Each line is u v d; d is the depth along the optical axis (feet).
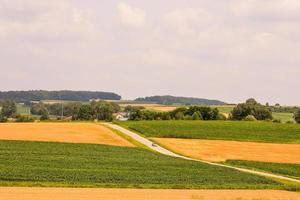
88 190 159.33
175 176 202.69
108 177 190.39
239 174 217.36
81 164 227.61
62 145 309.42
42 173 191.62
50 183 170.09
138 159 260.42
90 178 185.68
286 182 210.38
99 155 269.23
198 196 154.30
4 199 133.69
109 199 141.59
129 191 161.48
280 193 170.91
